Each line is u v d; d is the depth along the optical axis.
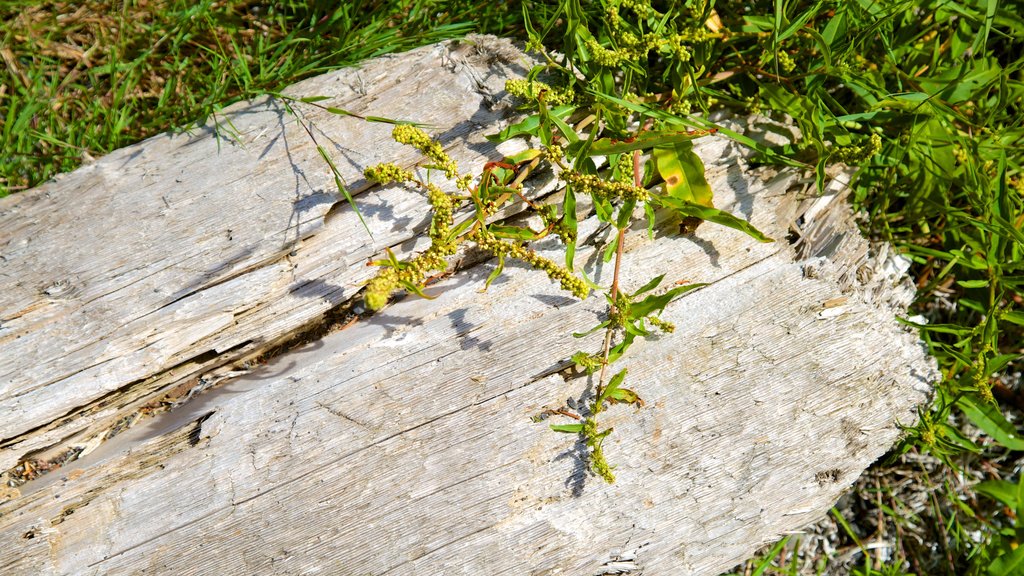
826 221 0.96
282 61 1.03
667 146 0.87
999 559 0.91
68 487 0.86
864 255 0.94
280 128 0.93
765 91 0.94
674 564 0.87
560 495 0.86
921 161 0.98
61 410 0.87
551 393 0.88
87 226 0.90
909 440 0.94
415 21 1.03
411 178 0.86
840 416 0.89
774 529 0.88
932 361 0.92
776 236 0.93
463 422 0.87
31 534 0.85
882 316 0.92
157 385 0.89
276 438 0.87
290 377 0.89
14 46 1.02
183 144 0.94
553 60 0.93
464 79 0.94
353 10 1.02
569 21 0.89
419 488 0.86
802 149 0.95
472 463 0.86
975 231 1.00
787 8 0.95
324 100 0.94
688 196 0.89
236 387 0.90
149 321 0.88
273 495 0.86
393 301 0.92
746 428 0.88
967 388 0.94
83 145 1.00
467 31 1.03
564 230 0.86
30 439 0.87
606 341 0.86
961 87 0.95
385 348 0.89
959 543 1.02
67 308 0.88
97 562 0.85
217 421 0.88
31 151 1.00
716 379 0.89
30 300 0.88
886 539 1.04
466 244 0.91
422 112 0.93
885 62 0.97
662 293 0.90
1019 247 0.96
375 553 0.85
